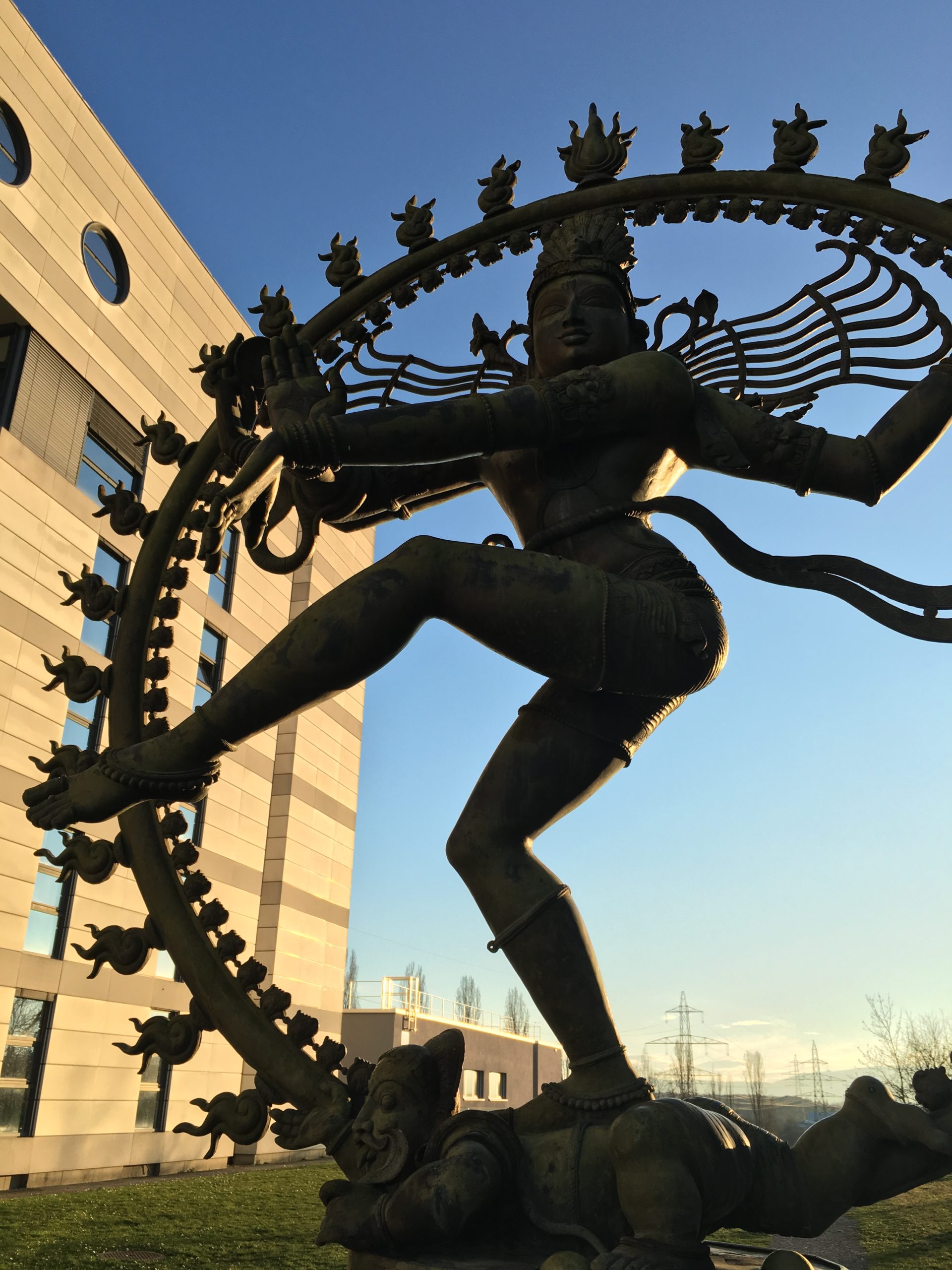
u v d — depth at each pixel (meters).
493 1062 34.28
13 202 15.02
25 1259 7.70
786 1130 11.25
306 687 1.60
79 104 16.75
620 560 1.74
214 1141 1.87
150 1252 8.18
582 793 1.78
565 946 1.64
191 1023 1.99
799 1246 6.70
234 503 1.54
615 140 2.17
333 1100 1.78
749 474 1.80
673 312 2.12
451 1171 1.46
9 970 13.60
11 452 14.51
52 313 15.62
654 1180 1.34
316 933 22.86
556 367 1.92
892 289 1.98
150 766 1.63
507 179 2.21
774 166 2.03
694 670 1.63
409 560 1.62
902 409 1.78
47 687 2.31
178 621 18.09
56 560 15.12
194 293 19.86
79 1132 14.61
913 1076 1.64
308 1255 8.10
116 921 15.85
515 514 1.92
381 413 1.62
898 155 1.94
